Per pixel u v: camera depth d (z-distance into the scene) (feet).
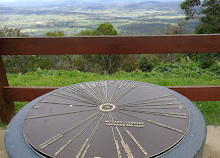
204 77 18.10
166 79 16.14
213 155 6.89
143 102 5.97
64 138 4.52
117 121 5.04
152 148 4.15
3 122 9.36
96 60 66.54
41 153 4.18
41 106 5.96
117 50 8.07
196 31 51.72
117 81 7.72
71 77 18.11
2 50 8.41
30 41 8.19
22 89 8.98
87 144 4.31
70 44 8.11
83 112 5.52
